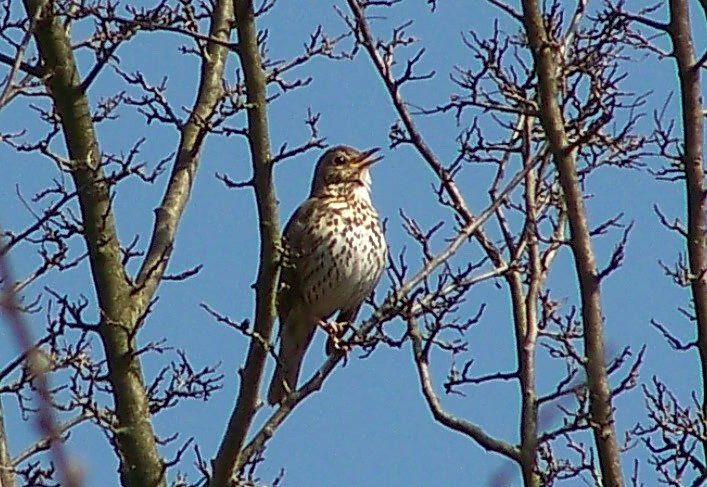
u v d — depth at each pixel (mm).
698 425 12281
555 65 13148
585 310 12305
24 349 11719
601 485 12586
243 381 12797
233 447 12844
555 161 12617
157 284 14250
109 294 13867
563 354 12555
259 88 12852
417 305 13016
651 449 12352
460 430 12734
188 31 13414
